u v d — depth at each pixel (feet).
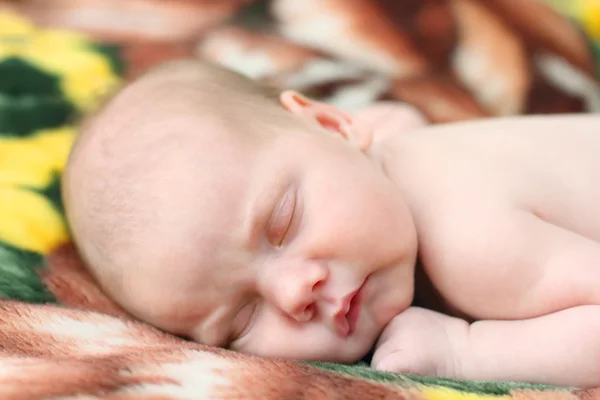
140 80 3.67
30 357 2.34
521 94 4.86
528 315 2.89
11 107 4.39
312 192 2.93
